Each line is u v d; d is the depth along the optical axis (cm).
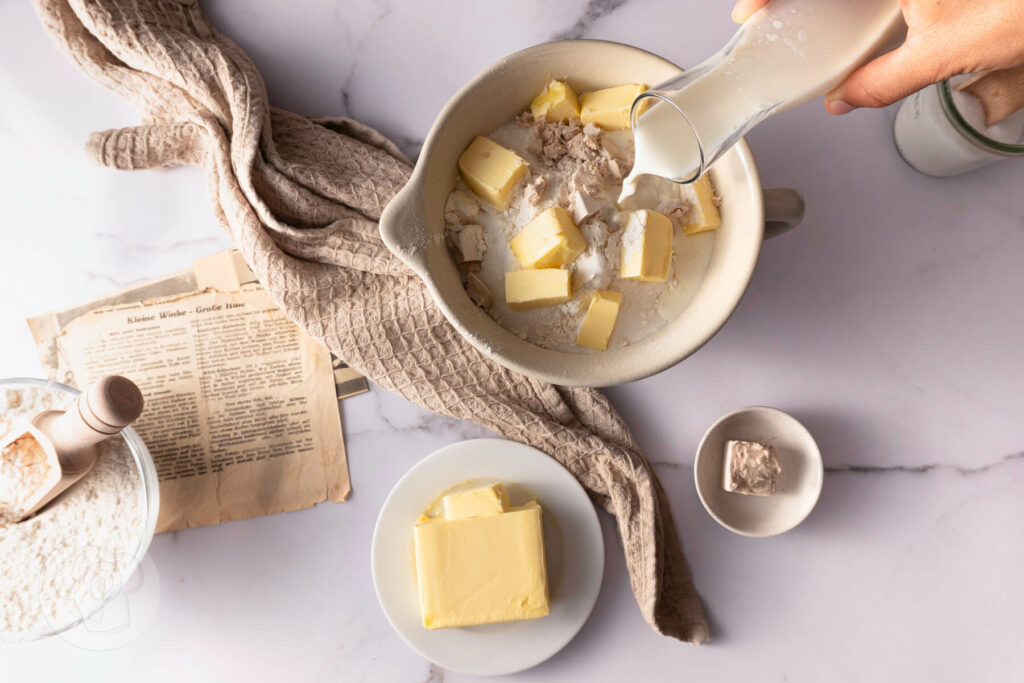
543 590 55
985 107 53
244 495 58
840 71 43
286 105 60
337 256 57
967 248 59
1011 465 59
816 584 59
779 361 59
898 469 59
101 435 51
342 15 59
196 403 58
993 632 58
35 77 59
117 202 59
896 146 59
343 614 59
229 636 58
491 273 52
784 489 57
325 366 59
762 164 59
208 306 59
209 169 57
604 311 50
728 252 50
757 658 59
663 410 59
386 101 60
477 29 59
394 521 56
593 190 50
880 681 59
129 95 58
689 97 41
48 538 55
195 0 59
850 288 59
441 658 56
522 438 58
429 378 57
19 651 58
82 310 58
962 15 41
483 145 51
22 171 59
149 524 55
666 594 58
